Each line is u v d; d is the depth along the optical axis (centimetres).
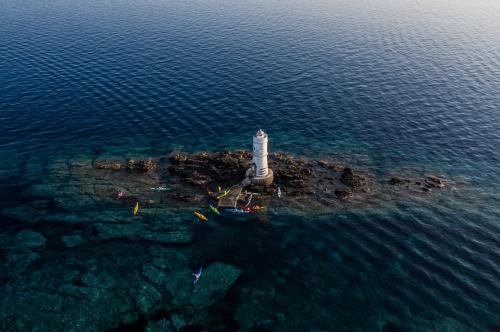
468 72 9088
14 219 4334
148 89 7775
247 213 4519
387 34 12194
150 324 3186
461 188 5119
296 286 3591
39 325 3111
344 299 3456
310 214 4522
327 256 3931
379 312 3334
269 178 5019
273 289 3556
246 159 5569
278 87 8112
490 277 3678
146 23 12769
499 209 4688
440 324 3222
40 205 4588
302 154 5894
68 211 4488
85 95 7475
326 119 6981
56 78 8150
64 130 6366
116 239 4072
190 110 7081
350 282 3628
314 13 14988
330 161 5719
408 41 11475
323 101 7612
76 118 6712
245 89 7956
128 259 3812
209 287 3550
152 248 3972
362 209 4619
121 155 5734
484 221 4456
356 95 7894
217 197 4700
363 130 6656
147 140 6159
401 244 4081
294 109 7288
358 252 3978
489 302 3416
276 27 12544
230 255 3941
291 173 5281
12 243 3969
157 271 3691
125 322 3191
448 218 4497
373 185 5125
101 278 3575
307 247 4047
